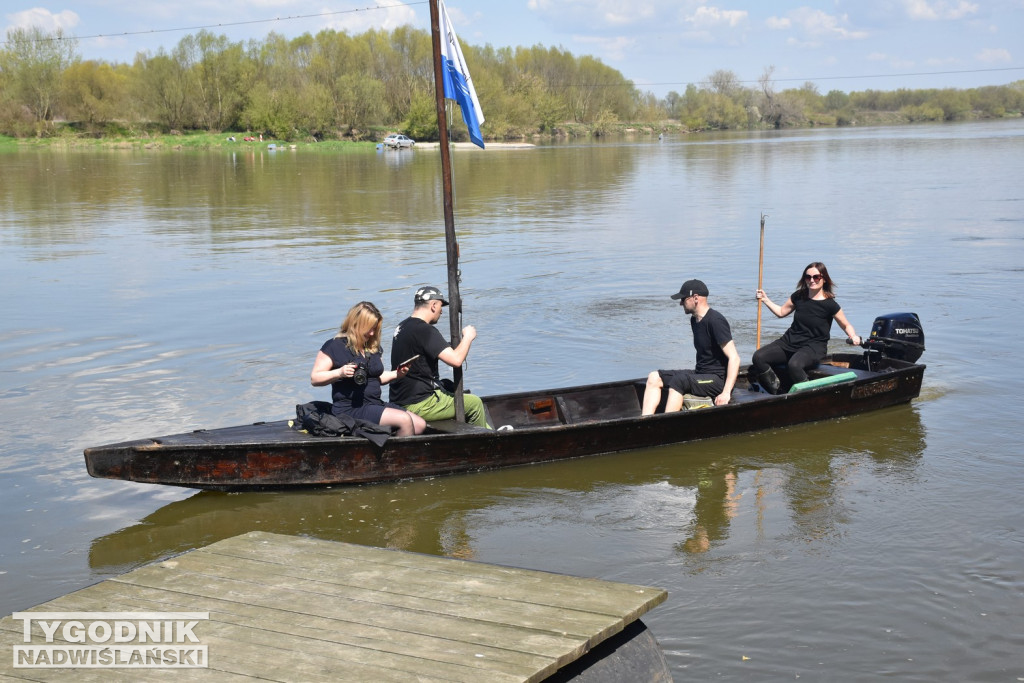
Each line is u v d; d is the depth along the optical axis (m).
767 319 12.60
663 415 7.95
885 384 8.98
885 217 23.70
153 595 4.41
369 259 17.95
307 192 33.94
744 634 4.96
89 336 11.77
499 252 18.86
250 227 23.41
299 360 10.59
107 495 6.99
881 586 5.48
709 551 6.00
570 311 13.18
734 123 148.50
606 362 10.56
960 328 11.84
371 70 102.81
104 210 27.80
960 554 5.89
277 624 4.11
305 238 21.17
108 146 82.38
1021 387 9.52
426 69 103.62
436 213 26.62
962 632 4.98
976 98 170.00
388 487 7.19
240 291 14.72
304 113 91.00
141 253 18.95
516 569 4.70
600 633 4.02
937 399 9.27
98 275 16.28
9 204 29.77
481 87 97.38
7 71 90.50
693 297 8.48
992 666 4.66
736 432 8.38
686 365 10.38
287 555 4.87
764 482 7.24
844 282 14.92
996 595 5.37
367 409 7.27
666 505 6.80
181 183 38.75
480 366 10.45
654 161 55.09
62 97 90.75
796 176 39.50
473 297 14.24
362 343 7.24
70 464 7.53
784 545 6.08
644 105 139.25
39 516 6.61
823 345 9.27
